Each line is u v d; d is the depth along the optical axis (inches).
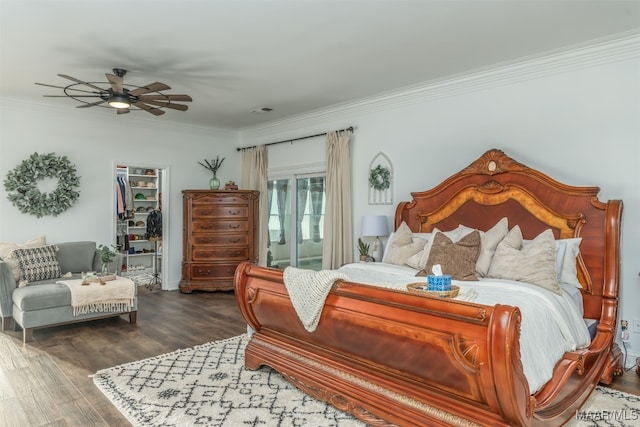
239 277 128.5
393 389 93.9
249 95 199.2
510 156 161.6
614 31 128.0
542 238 129.6
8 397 113.0
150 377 125.7
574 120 146.2
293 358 118.3
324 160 233.5
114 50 141.7
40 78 172.4
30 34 128.3
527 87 157.2
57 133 218.5
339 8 112.7
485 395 77.1
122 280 187.2
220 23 121.5
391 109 200.2
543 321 98.6
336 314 100.7
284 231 264.2
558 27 124.9
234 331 173.8
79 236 225.8
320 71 164.6
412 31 127.6
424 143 187.6
